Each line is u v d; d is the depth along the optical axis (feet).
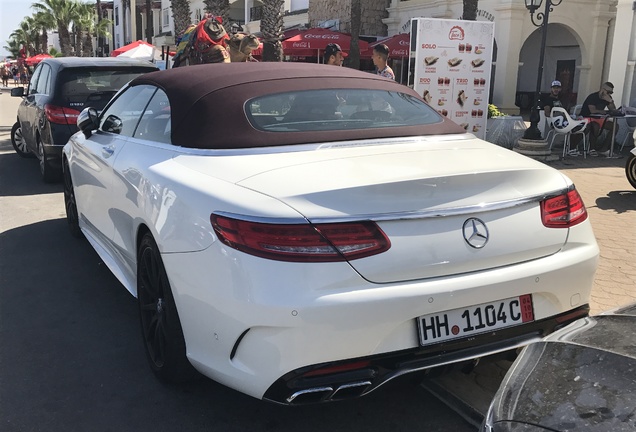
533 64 73.82
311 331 7.35
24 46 250.57
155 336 10.48
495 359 8.82
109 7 182.29
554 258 8.82
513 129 36.99
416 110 11.67
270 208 7.69
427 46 29.71
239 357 7.89
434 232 7.96
